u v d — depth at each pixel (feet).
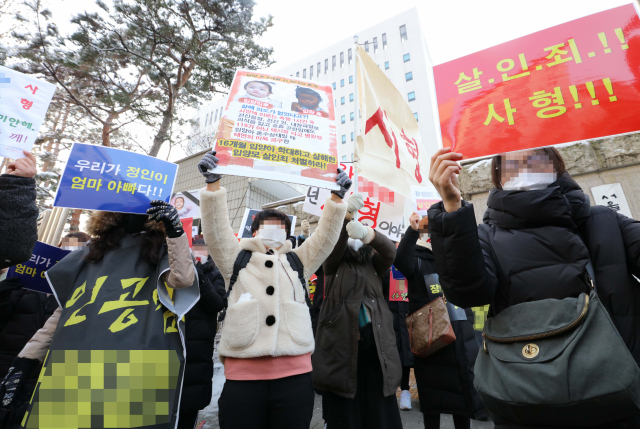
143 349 4.52
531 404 3.18
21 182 5.13
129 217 5.70
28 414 4.02
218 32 27.66
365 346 6.75
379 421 6.40
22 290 8.39
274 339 5.40
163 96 29.58
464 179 17.19
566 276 3.76
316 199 12.32
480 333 10.32
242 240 6.56
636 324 3.69
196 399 7.47
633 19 4.86
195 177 44.11
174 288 5.25
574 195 4.27
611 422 3.20
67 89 25.02
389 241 7.55
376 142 9.55
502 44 5.54
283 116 6.86
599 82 4.80
